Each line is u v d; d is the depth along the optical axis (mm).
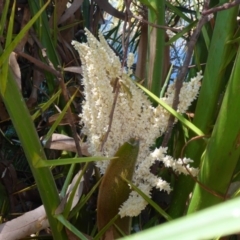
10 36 478
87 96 593
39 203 973
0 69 461
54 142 687
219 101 720
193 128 568
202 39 826
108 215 601
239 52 495
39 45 777
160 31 699
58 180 949
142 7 899
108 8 908
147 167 572
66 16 899
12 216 876
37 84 881
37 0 840
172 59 1213
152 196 791
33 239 783
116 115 579
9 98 482
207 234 102
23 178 1105
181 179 724
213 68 669
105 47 593
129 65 605
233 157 530
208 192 569
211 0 780
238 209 105
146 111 576
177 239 101
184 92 583
